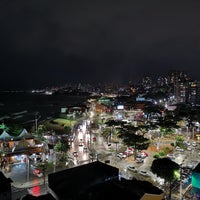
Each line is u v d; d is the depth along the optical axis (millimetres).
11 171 64625
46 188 53844
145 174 62969
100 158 78312
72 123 148625
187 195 50344
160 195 39781
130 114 180750
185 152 87062
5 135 82688
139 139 78125
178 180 56094
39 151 76500
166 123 110000
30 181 58000
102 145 96625
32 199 38938
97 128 136000
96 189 42406
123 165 71750
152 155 82562
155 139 107562
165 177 46531
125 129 106125
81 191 41469
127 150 84250
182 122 137125
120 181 46031
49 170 65312
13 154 71062
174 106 192500
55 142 97375
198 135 108188
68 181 44719
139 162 73500
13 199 48031
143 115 168750
